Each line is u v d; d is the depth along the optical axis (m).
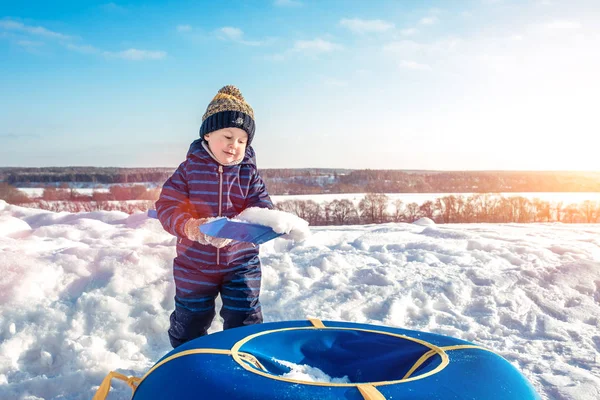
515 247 5.68
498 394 1.80
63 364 3.20
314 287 4.43
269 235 2.32
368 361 2.38
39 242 5.38
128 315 3.77
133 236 5.97
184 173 3.05
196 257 2.97
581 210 38.38
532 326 3.79
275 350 2.38
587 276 4.57
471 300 4.22
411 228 7.60
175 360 2.07
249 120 3.02
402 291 4.29
